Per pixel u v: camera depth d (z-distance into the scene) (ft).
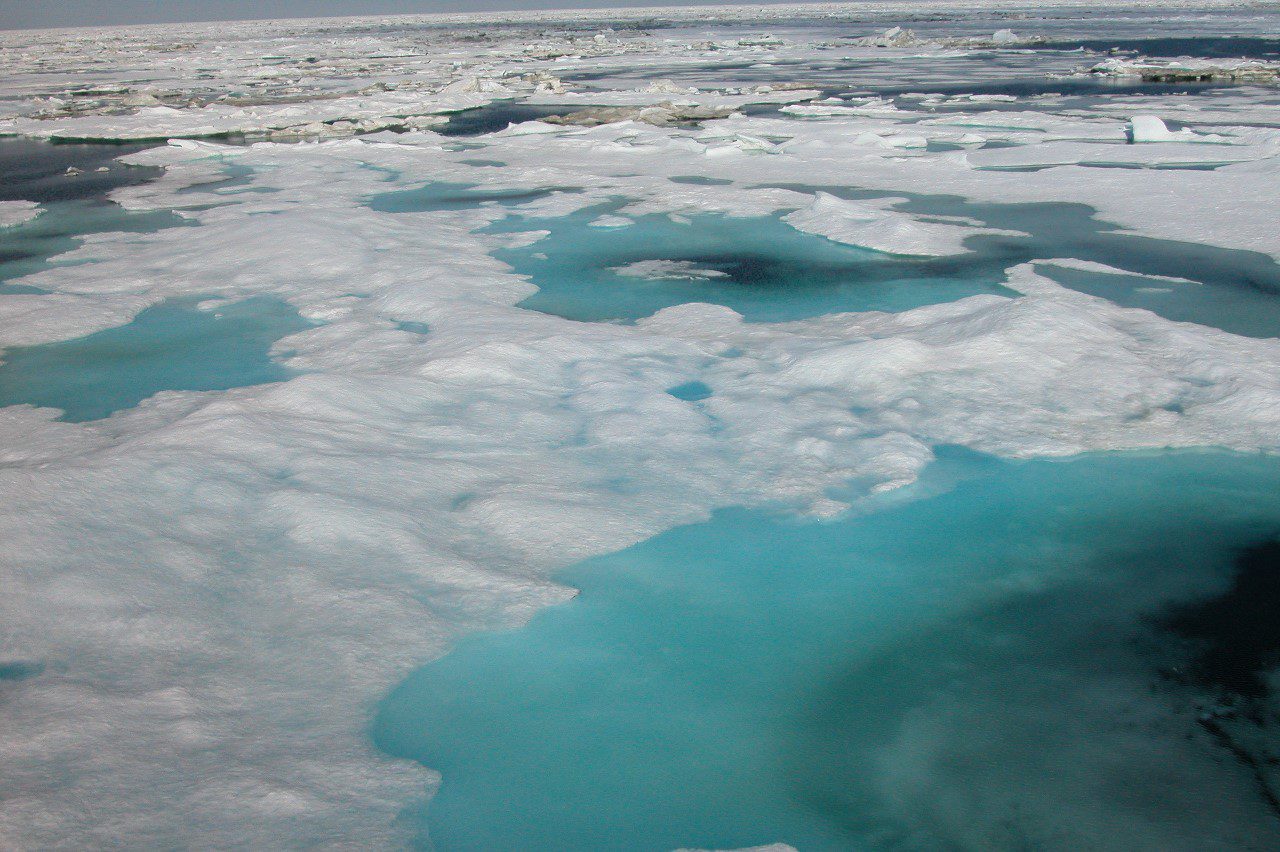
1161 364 28.07
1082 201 53.88
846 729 14.57
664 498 20.71
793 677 15.62
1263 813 12.96
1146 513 20.61
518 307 37.11
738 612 17.12
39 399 28.07
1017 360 27.96
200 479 19.52
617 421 24.53
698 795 13.24
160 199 61.41
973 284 38.88
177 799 11.81
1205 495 21.25
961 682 15.69
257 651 14.99
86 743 12.59
